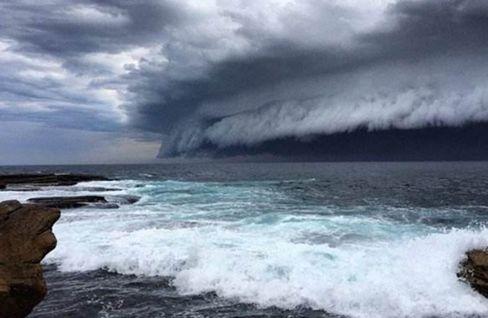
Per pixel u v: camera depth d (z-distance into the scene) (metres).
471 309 10.02
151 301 10.52
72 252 14.16
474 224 20.48
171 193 37.06
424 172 88.56
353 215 22.81
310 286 10.98
